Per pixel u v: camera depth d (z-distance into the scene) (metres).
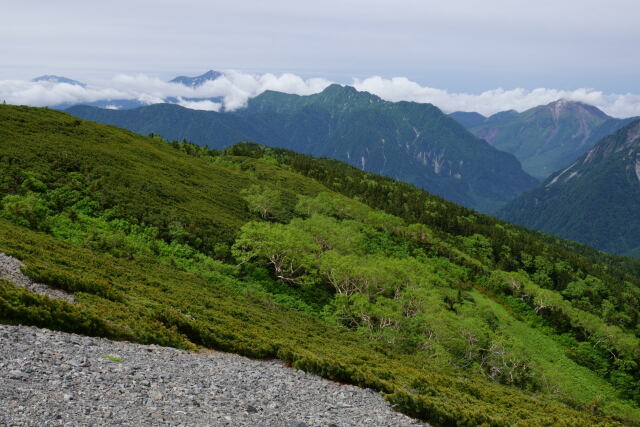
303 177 177.50
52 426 10.70
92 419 11.69
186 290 39.38
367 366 31.05
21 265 26.22
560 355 83.69
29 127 82.75
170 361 19.45
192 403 15.06
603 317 126.25
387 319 57.75
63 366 14.84
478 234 180.00
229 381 18.81
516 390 52.16
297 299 56.84
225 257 60.97
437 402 22.28
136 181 74.31
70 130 92.81
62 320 19.09
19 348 15.20
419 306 65.00
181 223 64.19
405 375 31.50
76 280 26.22
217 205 85.19
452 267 113.50
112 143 97.50
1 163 58.66
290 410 17.16
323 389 21.58
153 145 120.38
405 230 128.75
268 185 127.62
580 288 143.50
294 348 29.27
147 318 24.30
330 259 66.38
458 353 61.34
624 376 81.31
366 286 65.25
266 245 62.09
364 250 94.25
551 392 60.97
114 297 27.00
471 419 20.84
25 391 12.20
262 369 22.50
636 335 126.00
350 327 56.31
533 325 96.06
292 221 85.50
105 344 19.05
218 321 31.12
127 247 48.62
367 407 20.17
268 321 39.50
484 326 67.25
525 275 150.62
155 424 12.48
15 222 44.44
